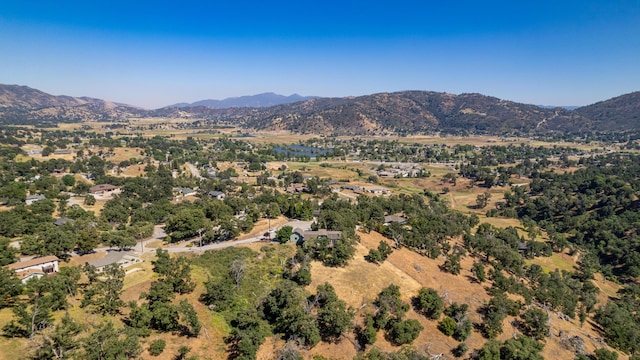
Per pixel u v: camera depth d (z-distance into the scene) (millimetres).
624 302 105188
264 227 115000
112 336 51281
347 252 85875
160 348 56062
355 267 85938
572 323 84750
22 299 61188
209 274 80875
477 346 68812
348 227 104250
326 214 109875
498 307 76312
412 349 64875
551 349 72000
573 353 71875
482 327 74062
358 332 67312
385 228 113250
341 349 64000
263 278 80062
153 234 116375
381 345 65562
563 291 94438
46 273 75375
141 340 58156
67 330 50844
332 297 69375
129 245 97938
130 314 61562
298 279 77875
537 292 89812
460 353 66250
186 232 104750
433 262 97938
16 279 61656
